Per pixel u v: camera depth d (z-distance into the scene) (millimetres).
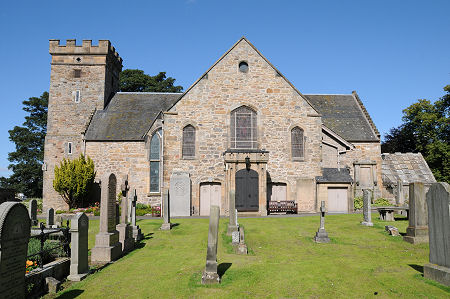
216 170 24922
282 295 8242
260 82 25797
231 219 15734
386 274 9477
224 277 9422
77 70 31938
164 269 10453
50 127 30891
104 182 11859
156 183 28016
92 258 11352
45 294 8406
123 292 8523
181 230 17031
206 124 25219
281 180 25109
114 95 33594
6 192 23562
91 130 29312
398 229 16016
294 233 15812
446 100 37562
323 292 8359
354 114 32562
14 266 7293
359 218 19750
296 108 25812
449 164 35719
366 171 29688
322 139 27297
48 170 30016
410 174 32562
